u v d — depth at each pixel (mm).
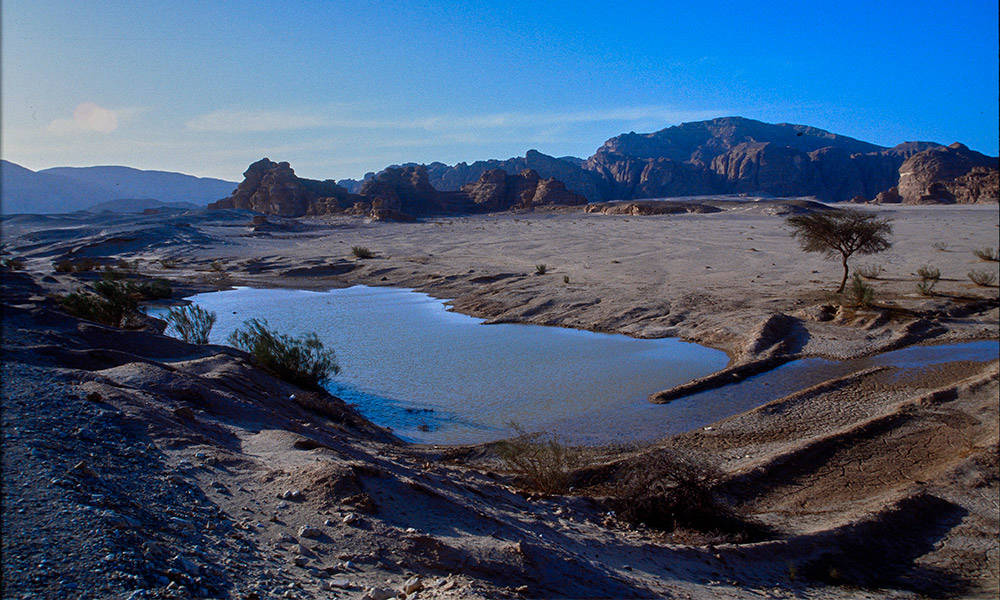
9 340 12352
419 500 7090
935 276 33094
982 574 8484
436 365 22125
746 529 9523
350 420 14227
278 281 49062
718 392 18359
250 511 6023
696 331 26297
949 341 23484
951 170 177000
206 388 10953
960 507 10641
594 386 19328
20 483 5215
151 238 77125
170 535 5031
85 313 22219
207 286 46000
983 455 12250
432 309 34688
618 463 12211
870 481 11820
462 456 13023
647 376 20406
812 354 22359
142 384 10312
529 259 54406
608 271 43812
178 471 6613
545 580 5848
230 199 180625
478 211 185000
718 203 142125
